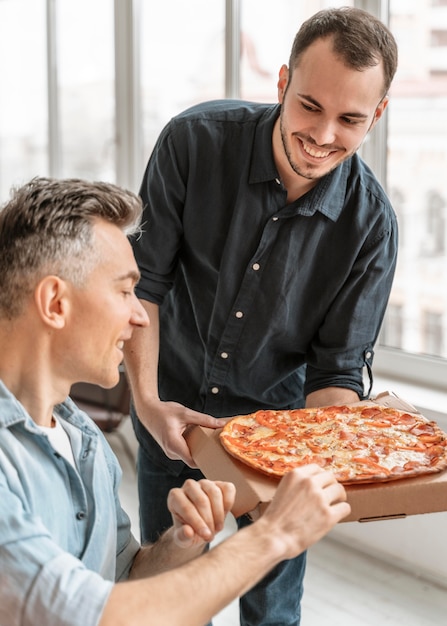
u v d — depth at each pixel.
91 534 1.42
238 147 2.08
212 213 2.12
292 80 1.84
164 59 4.32
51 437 1.42
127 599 1.15
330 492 1.35
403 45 3.32
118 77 4.53
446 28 3.17
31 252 1.27
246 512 1.50
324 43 1.76
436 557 3.18
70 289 1.30
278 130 2.01
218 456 1.68
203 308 2.21
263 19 3.73
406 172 3.41
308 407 2.17
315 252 2.10
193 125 2.11
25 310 1.30
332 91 1.76
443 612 3.03
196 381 2.29
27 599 1.14
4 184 5.62
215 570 1.20
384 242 2.11
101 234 1.32
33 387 1.35
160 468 2.29
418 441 1.76
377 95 1.81
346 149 1.86
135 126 4.52
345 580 3.24
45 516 1.33
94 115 4.78
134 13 4.40
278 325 2.13
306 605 3.08
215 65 4.05
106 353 1.35
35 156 5.34
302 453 1.67
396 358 3.56
